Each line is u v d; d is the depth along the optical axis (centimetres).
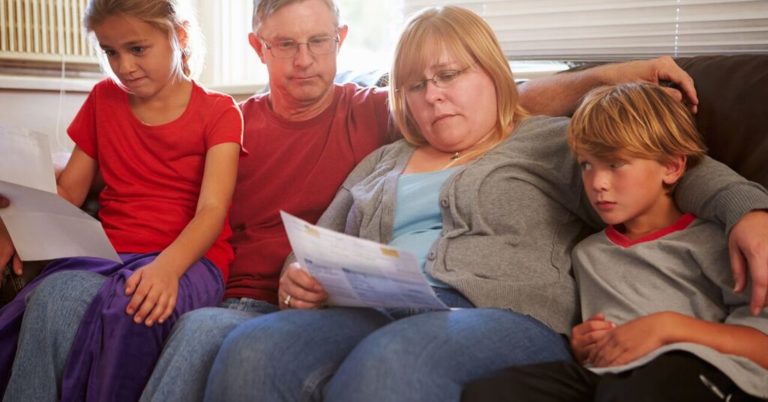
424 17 149
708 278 117
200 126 164
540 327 118
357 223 152
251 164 172
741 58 142
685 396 97
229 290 162
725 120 135
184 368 126
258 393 109
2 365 143
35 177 141
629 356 107
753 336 106
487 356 109
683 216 125
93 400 132
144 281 137
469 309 118
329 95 174
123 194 166
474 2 206
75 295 137
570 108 154
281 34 165
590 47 190
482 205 137
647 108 123
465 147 149
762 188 118
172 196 164
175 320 141
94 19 155
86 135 173
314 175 168
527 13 198
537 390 102
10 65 234
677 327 107
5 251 157
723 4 169
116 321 134
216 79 264
